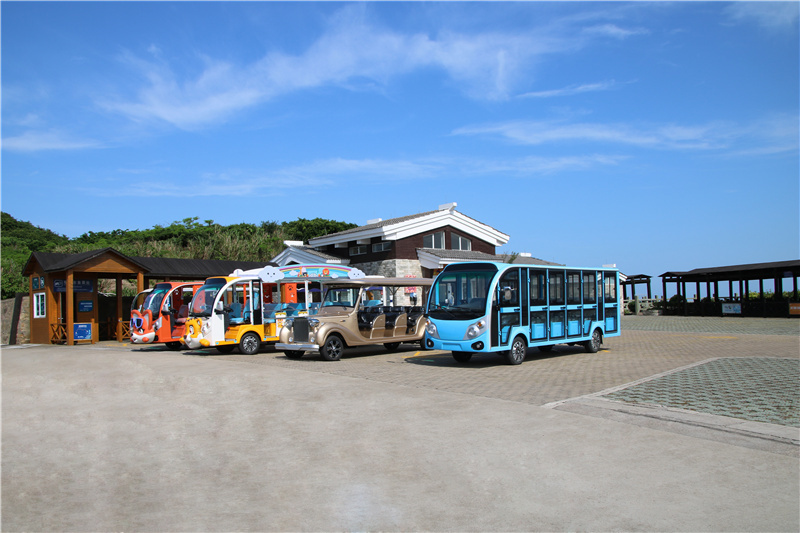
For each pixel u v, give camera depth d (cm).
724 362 1378
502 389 1055
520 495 518
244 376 1244
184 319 2016
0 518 479
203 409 904
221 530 450
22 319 2552
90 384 1178
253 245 4744
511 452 646
